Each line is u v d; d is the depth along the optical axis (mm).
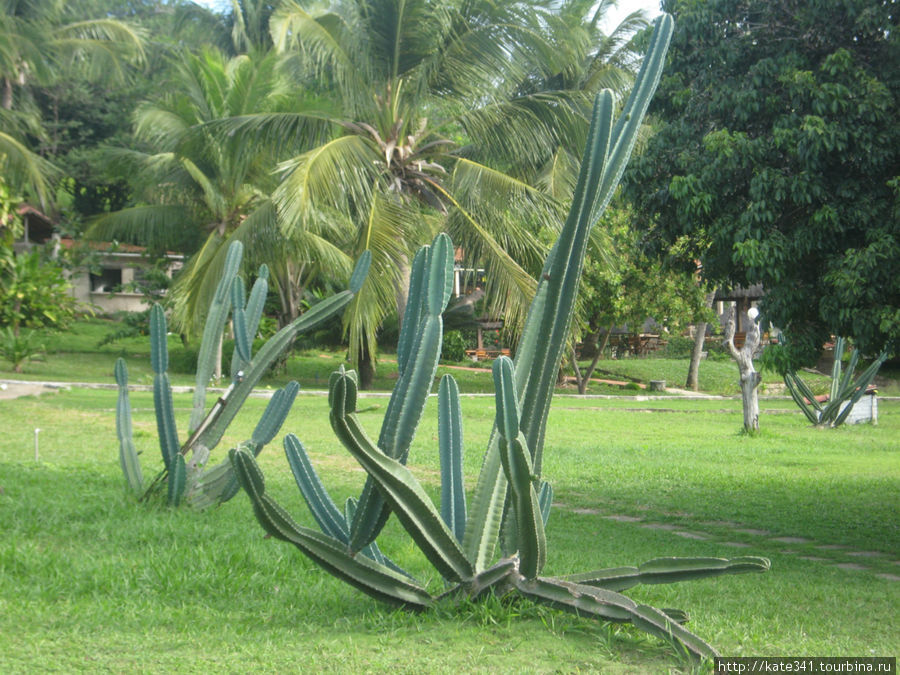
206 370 8422
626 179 9297
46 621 4375
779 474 12828
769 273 8023
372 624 4484
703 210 8531
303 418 17844
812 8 8258
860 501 10562
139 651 4000
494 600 4625
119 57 31141
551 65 18547
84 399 18844
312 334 32656
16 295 24906
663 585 6117
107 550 6023
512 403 4172
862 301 7867
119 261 37969
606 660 4000
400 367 4930
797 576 6574
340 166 16734
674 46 9156
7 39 26000
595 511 9891
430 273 4824
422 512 4516
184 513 7586
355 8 17984
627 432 18859
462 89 18938
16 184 22984
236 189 25328
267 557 5895
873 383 35625
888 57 8133
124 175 28062
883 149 7883
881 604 5633
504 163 21562
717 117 8914
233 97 23266
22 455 11102
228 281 8633
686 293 26438
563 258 4672
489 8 17328
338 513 4926
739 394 34938
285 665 3852
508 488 4895
